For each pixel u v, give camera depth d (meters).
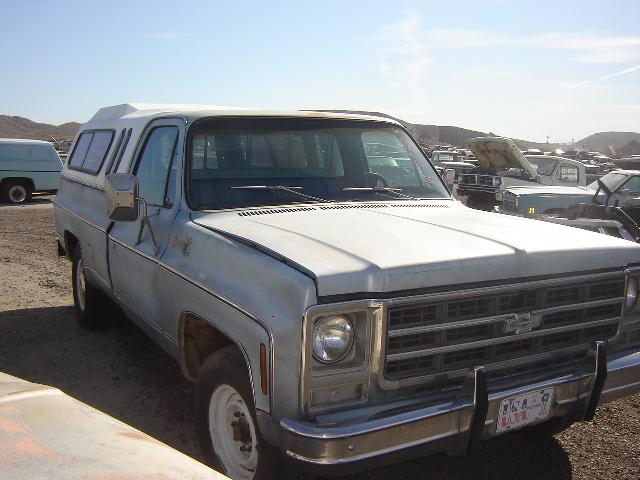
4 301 7.28
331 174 4.30
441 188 4.69
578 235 3.49
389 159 4.55
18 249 10.91
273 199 3.93
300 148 4.21
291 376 2.62
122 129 5.08
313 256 2.81
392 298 2.69
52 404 1.82
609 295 3.35
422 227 3.42
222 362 3.12
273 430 2.73
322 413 2.64
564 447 4.07
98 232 5.10
